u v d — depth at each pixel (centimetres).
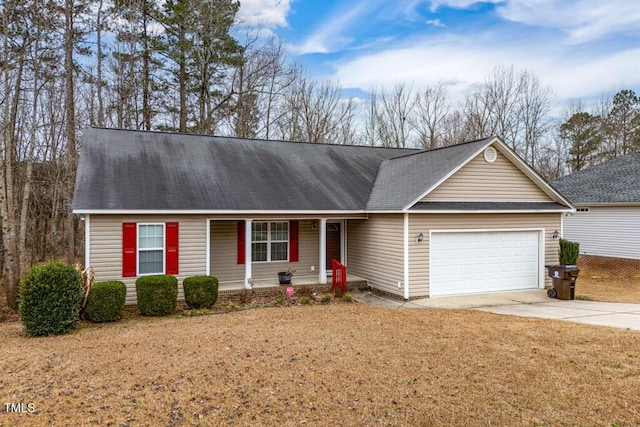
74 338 848
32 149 1507
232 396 561
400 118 3569
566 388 582
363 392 573
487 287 1369
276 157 1609
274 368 657
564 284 1274
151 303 1057
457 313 1063
